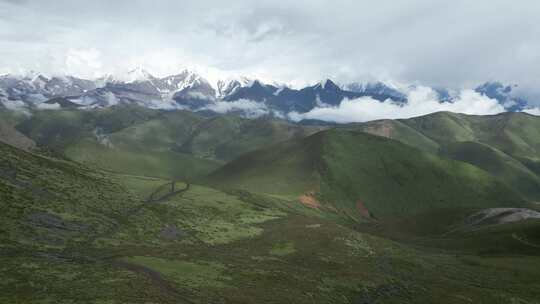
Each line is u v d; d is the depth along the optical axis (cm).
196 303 6000
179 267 7988
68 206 10875
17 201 9800
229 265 8962
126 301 5416
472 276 11644
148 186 18475
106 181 16112
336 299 8031
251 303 6562
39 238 8456
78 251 8344
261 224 15162
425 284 10219
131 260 7975
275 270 9144
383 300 8569
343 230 15150
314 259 11188
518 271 12338
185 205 15538
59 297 5238
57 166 14350
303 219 16612
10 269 6125
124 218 11656
